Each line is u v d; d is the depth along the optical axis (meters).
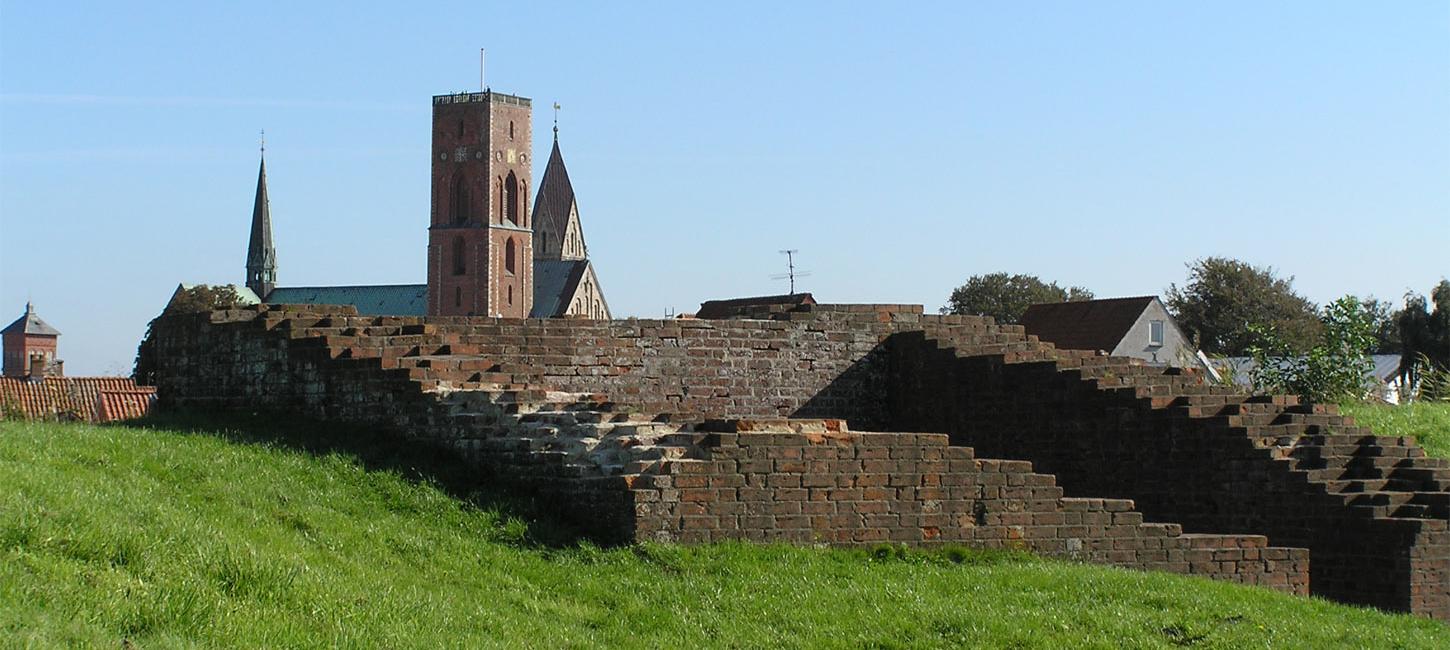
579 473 18.06
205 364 23.25
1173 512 23.73
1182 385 25.28
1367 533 22.00
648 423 18.97
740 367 25.30
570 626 14.62
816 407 25.98
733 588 16.19
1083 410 24.62
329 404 21.11
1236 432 23.31
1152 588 17.84
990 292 105.75
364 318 22.69
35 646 10.34
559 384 23.56
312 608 13.14
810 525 18.05
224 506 16.20
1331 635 17.08
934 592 16.73
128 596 12.14
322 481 17.94
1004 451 25.50
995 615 15.97
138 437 18.83
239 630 12.05
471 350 22.56
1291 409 24.52
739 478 17.75
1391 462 23.67
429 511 17.62
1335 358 36.66
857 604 16.02
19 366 124.69
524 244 161.75
